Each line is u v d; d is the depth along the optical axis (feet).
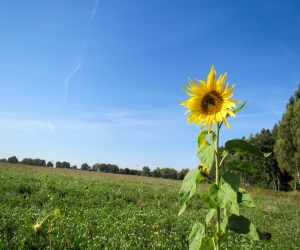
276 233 23.84
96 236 16.39
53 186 37.27
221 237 7.32
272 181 155.12
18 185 33.55
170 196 42.29
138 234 18.51
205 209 33.71
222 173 7.46
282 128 116.67
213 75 8.17
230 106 7.66
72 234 16.55
